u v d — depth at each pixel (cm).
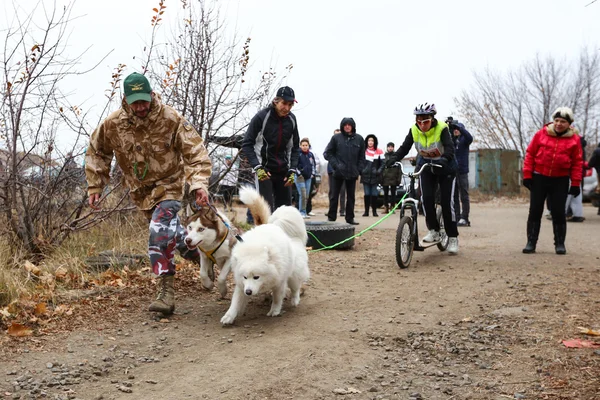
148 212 516
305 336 448
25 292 523
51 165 670
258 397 341
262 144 671
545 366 389
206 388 353
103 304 523
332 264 750
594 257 803
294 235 544
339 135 1150
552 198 835
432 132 750
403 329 470
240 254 472
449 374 379
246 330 465
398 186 1767
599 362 391
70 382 360
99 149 504
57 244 671
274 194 703
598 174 1488
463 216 1248
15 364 387
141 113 469
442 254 841
